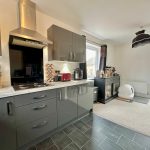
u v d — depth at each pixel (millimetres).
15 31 1643
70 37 2510
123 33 3451
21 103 1438
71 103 2189
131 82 4543
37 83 2154
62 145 1639
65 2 1874
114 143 1681
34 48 2178
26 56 2064
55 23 2543
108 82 3727
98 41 4051
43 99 1687
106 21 2611
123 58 4852
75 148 1576
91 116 2605
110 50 4781
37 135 1639
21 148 1505
